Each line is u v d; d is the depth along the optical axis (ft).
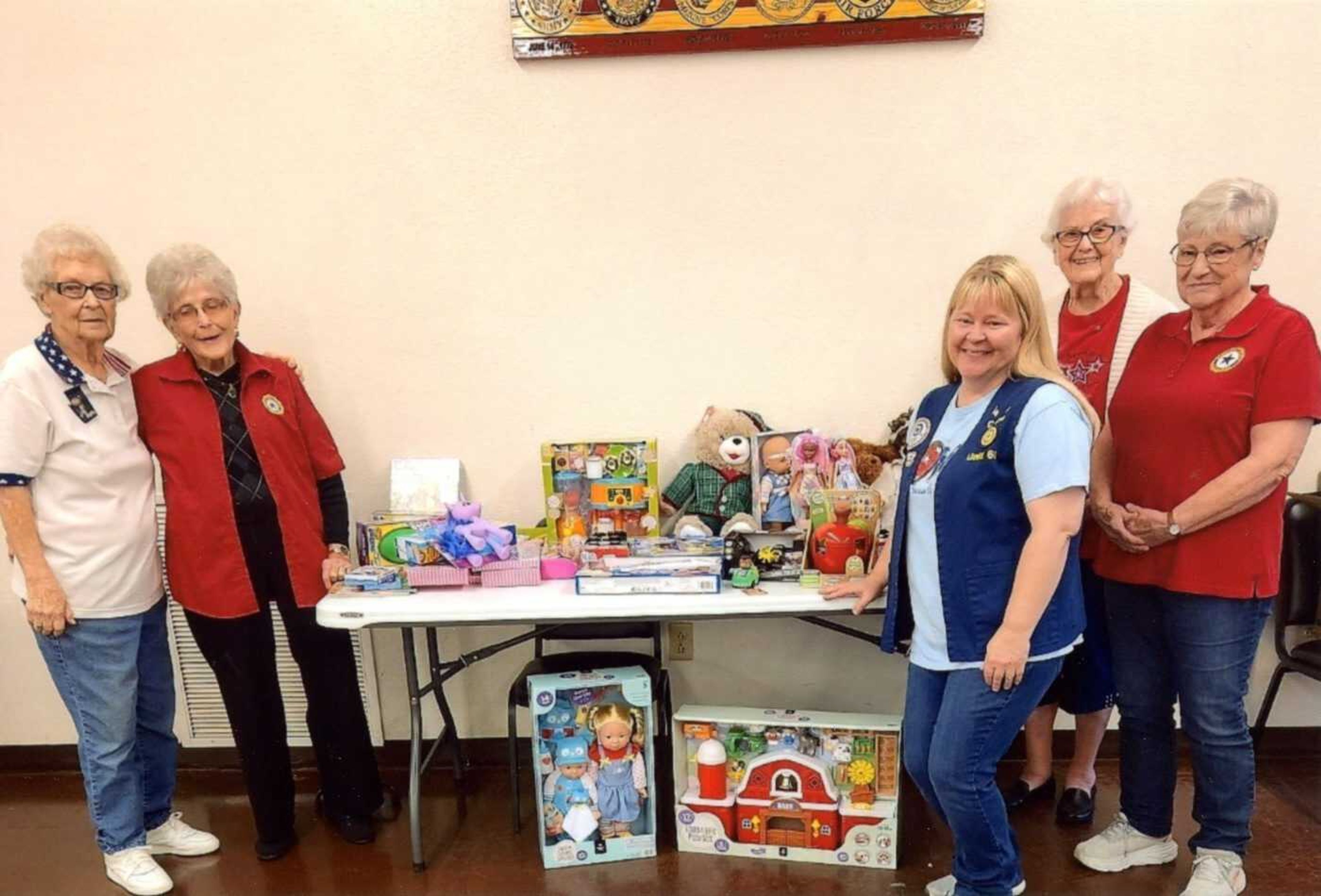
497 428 7.56
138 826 6.43
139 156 7.18
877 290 7.26
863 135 7.04
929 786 5.43
